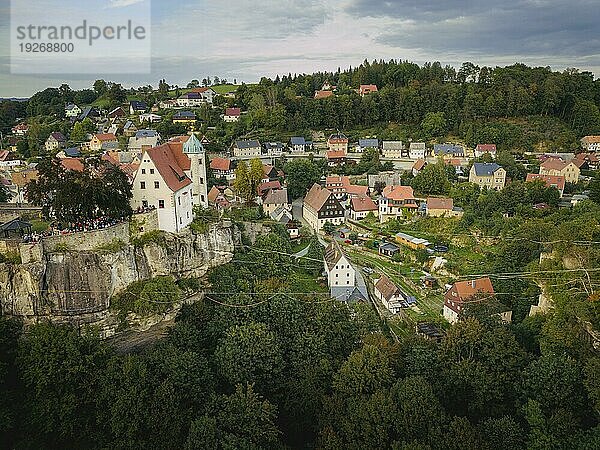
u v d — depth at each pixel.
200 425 57.38
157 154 89.81
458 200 163.62
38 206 87.38
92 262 71.94
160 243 83.25
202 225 94.44
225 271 93.88
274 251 111.44
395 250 137.75
